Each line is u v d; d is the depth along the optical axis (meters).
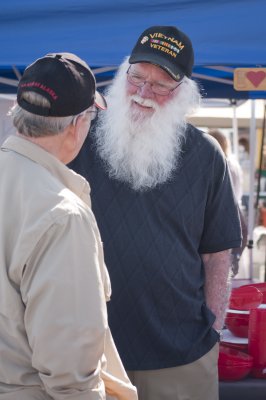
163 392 2.81
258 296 3.39
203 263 3.04
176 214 2.79
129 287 2.73
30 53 3.67
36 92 1.83
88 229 1.80
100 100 2.15
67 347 1.70
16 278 1.76
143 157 2.74
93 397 1.77
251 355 3.28
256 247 9.31
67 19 3.67
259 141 11.59
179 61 2.82
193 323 2.86
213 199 2.92
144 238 2.74
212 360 2.93
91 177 2.79
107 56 3.67
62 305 1.71
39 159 1.88
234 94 6.18
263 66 3.81
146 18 3.67
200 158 2.86
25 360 1.80
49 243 1.73
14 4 3.65
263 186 11.69
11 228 1.79
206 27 3.65
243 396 3.19
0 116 5.34
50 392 1.76
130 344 2.75
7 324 1.79
